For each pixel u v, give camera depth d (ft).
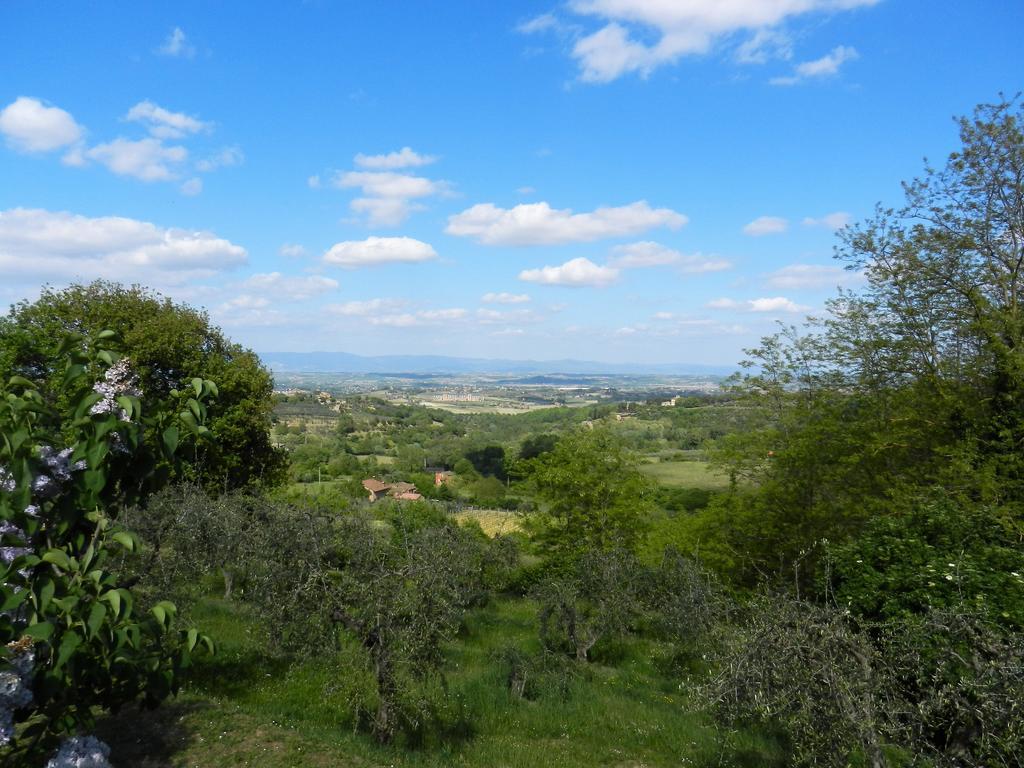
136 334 79.15
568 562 65.41
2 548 14.05
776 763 26.27
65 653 12.30
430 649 26.43
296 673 31.65
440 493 198.29
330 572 27.48
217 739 20.62
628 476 69.77
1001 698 16.79
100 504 15.12
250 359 95.30
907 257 53.01
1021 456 43.78
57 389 15.11
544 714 31.65
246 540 40.86
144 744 19.51
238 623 39.73
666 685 39.34
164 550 48.62
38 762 16.19
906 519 37.09
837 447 54.39
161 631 15.26
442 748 26.09
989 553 31.99
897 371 54.34
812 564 52.03
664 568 49.85
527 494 75.51
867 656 18.88
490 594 62.85
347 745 22.56
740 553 58.44
